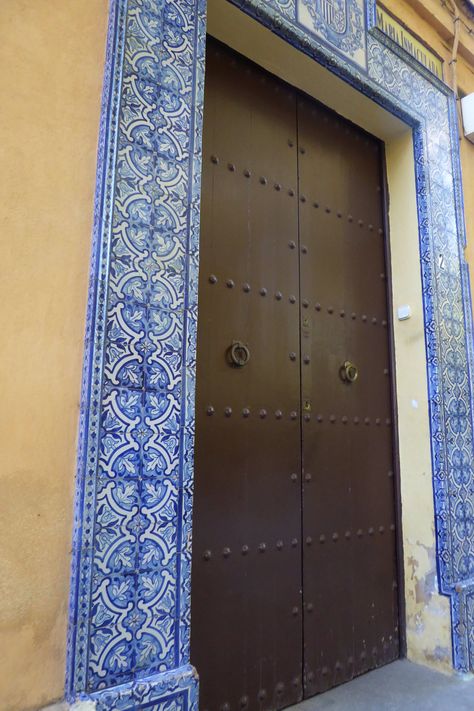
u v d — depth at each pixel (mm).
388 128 3469
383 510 3111
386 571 3059
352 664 2770
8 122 1709
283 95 3033
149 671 1678
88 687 1563
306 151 3105
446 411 3146
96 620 1604
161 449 1810
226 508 2387
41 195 1732
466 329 3432
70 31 1886
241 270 2641
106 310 1758
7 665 1492
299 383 2805
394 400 3303
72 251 1761
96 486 1653
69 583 1610
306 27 2777
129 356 1784
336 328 3066
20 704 1489
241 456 2480
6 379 1602
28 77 1771
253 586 2422
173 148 2020
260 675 2379
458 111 3900
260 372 2629
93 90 1899
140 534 1723
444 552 2955
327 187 3191
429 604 2969
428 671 2859
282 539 2576
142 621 1688
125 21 1972
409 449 3195
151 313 1859
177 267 1951
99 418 1689
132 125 1924
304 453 2756
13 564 1537
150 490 1765
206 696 2189
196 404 2354
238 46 2756
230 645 2301
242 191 2723
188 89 2109
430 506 3055
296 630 2553
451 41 3846
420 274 3299
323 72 2949
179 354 1904
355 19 3102
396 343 3350
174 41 2104
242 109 2807
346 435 2994
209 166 2596
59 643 1574
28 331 1652
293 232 2936
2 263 1640
